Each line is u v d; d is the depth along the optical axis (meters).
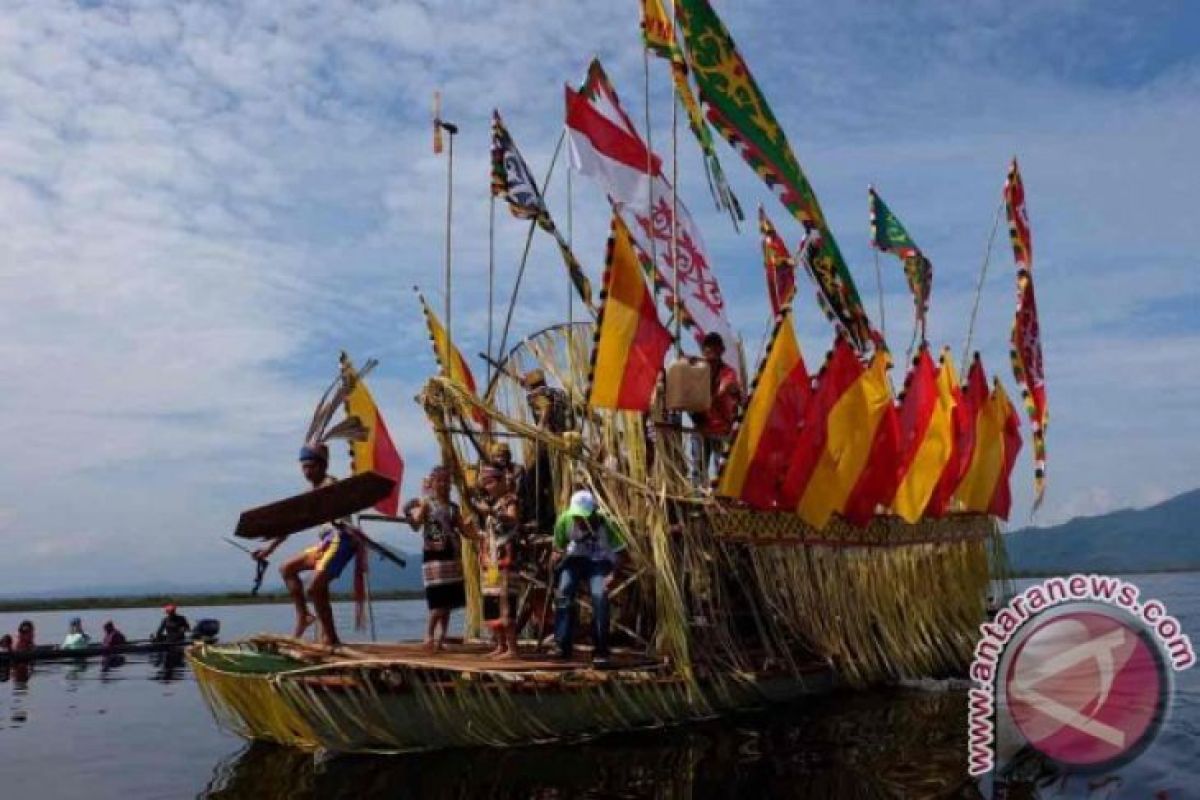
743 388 15.70
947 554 16.14
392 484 10.59
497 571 11.81
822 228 15.47
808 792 8.05
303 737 9.45
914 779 8.40
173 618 26.06
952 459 15.57
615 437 11.95
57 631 44.09
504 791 8.20
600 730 10.45
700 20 14.05
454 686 9.56
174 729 12.44
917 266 18.92
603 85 14.04
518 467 13.16
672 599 11.37
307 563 11.09
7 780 9.34
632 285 11.41
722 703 11.70
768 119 14.88
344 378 10.99
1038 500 19.56
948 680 14.49
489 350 13.17
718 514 11.91
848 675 13.38
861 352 16.08
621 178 13.90
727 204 13.51
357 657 10.09
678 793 8.08
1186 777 7.98
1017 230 19.81
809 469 12.72
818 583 13.17
